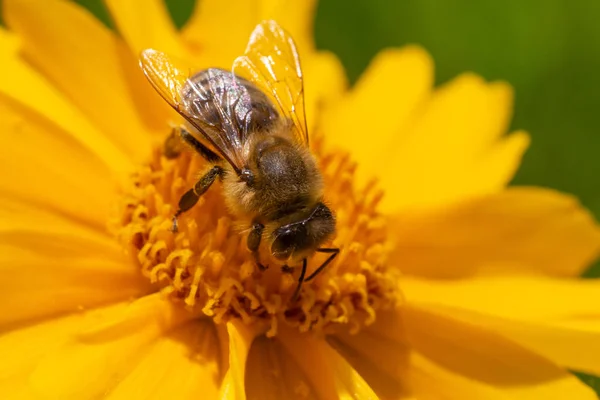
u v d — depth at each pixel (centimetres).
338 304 10
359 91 12
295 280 10
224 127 10
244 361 9
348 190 10
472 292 11
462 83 12
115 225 10
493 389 10
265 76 10
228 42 11
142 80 11
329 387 10
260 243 10
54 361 9
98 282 10
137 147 11
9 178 10
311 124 11
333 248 10
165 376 9
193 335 10
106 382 9
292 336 10
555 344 10
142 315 10
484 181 11
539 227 11
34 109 10
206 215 10
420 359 10
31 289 10
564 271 11
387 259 10
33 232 10
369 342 10
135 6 11
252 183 10
